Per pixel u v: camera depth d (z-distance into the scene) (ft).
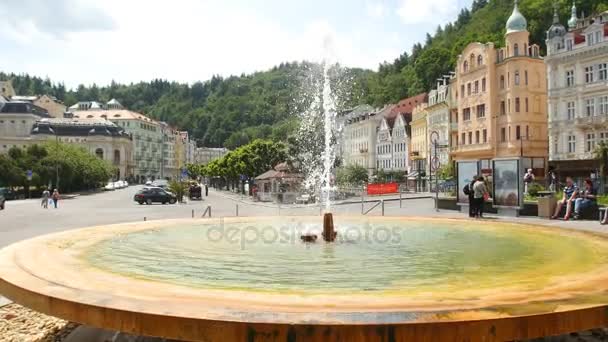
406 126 313.12
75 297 12.73
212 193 291.79
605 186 147.02
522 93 206.80
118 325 11.68
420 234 31.58
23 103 406.62
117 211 119.75
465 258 21.21
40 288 13.69
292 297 12.81
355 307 11.64
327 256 22.09
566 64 181.47
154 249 24.31
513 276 16.31
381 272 17.74
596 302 11.76
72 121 471.62
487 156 220.43
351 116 391.86
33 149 249.34
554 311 11.10
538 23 281.54
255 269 18.45
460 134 240.12
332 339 10.39
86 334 17.78
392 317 10.71
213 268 18.66
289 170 216.54
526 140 207.00
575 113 179.01
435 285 14.88
